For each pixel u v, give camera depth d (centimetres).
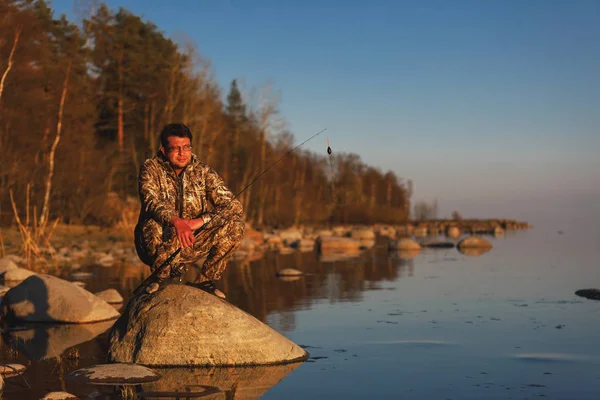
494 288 1097
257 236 3073
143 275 1362
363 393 426
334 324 725
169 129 511
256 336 531
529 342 610
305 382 456
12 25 2266
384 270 1512
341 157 7862
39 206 2900
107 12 4131
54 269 1516
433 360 533
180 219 484
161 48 4503
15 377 471
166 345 517
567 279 1255
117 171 3953
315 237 3672
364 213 7075
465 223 7806
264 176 4906
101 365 488
